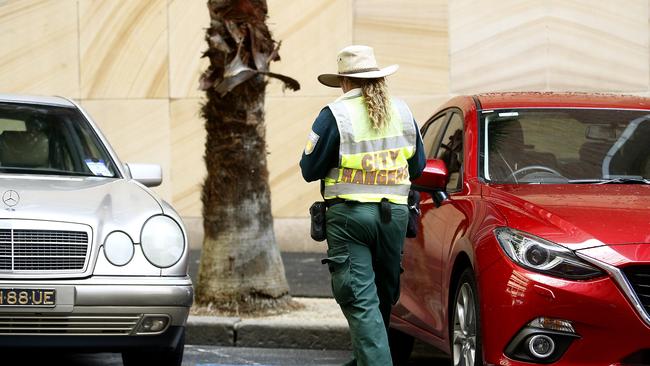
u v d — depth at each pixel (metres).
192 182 34.06
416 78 33.03
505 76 32.72
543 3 32.50
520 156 17.81
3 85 34.66
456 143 18.83
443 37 32.88
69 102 20.83
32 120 19.92
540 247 14.70
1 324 15.94
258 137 23.98
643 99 19.64
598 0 32.34
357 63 15.21
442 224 17.59
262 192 23.97
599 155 17.88
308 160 15.13
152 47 34.16
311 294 25.98
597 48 32.41
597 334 14.34
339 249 15.13
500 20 32.69
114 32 34.31
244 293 23.50
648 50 32.22
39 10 34.56
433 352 22.16
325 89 33.44
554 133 18.22
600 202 15.73
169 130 34.12
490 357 14.90
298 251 33.69
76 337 16.20
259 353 21.56
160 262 16.64
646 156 17.88
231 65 23.36
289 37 33.44
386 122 15.11
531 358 14.57
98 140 20.03
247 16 23.44
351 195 14.99
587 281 14.38
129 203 17.39
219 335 22.28
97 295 16.11
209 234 23.89
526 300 14.51
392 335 20.55
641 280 14.38
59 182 18.31
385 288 15.69
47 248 16.22
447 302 16.91
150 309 16.39
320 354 21.53
